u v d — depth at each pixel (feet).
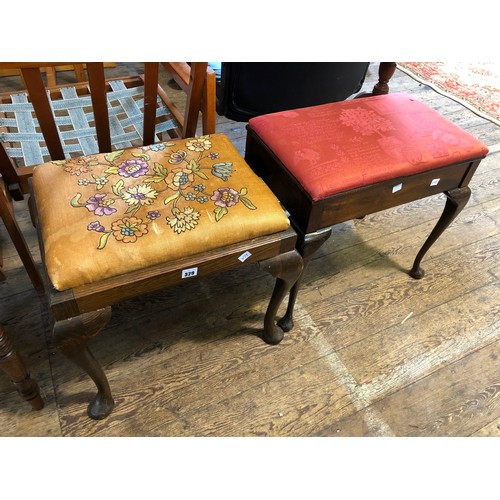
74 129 3.64
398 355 3.76
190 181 2.71
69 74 6.76
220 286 4.13
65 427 3.12
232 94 4.56
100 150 3.30
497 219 5.22
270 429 3.24
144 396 3.32
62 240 2.30
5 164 3.14
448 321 4.06
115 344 3.59
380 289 4.27
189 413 3.26
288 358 3.64
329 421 3.31
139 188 2.63
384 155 2.97
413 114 3.41
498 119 6.84
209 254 2.50
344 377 3.56
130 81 4.23
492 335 3.99
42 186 2.64
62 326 2.28
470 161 3.26
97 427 3.14
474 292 4.34
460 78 7.88
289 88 4.44
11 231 3.20
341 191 2.80
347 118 3.27
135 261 2.31
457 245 4.83
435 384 3.59
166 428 3.18
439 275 4.47
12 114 4.13
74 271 2.19
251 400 3.37
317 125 3.17
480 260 4.68
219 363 3.55
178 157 2.90
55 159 3.17
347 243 4.73
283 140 3.02
